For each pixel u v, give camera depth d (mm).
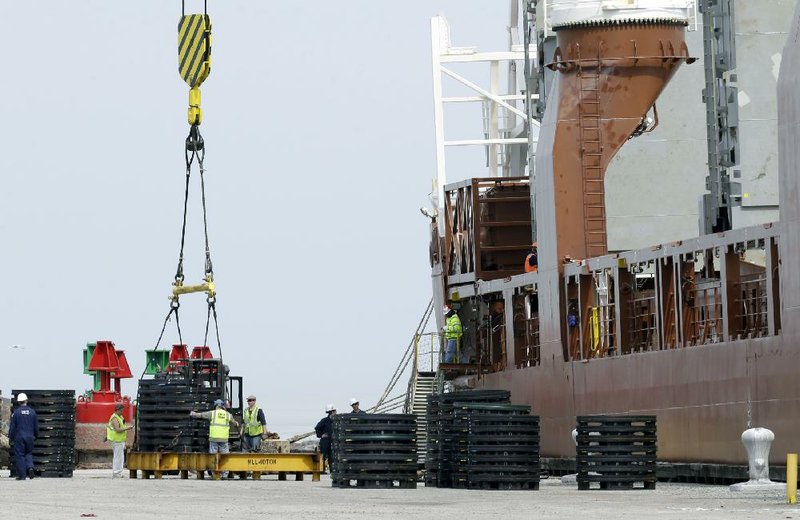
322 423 102750
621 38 103062
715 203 92812
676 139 124500
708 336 85312
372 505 60906
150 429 97625
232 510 57594
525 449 75688
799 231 74062
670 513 53875
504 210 127062
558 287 102750
